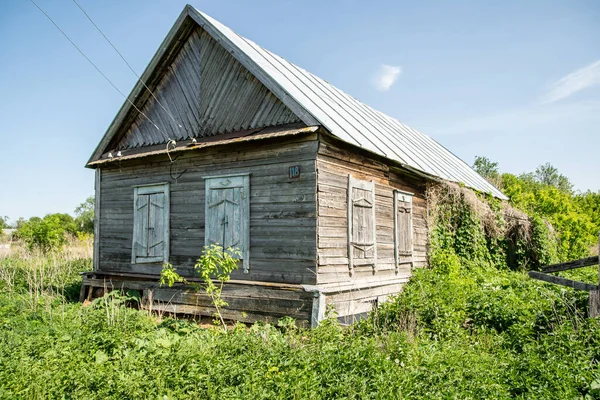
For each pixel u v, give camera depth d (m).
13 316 9.63
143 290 11.50
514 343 6.95
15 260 19.41
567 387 5.00
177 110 11.95
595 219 27.02
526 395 4.96
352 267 10.08
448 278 11.55
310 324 8.52
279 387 5.03
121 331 7.82
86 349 6.91
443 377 5.22
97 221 13.05
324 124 9.00
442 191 15.20
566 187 54.81
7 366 6.03
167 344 7.14
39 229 22.75
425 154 16.47
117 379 5.45
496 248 16.48
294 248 9.29
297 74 12.69
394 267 12.20
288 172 9.52
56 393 5.31
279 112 10.09
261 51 12.21
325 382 5.19
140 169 12.25
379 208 11.73
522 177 48.88
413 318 7.87
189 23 11.54
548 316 7.71
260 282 9.50
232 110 10.88
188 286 10.58
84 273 12.67
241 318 9.49
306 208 9.22
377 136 12.58
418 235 13.92
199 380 5.32
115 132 12.83
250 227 9.95
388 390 4.89
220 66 11.23
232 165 10.42
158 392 5.18
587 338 6.41
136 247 12.01
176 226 11.25
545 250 17.27
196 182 11.02
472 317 8.48
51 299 11.46
